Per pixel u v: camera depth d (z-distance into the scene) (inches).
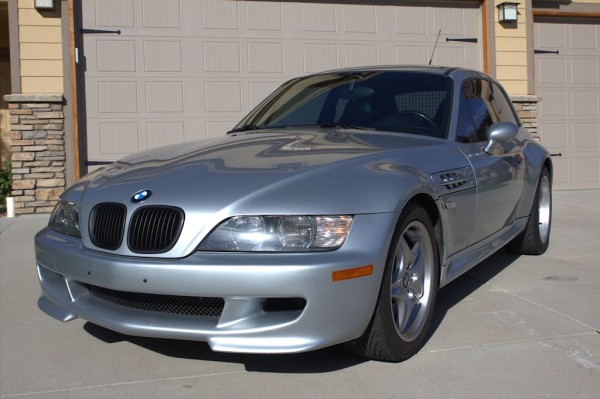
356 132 150.6
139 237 112.7
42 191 311.4
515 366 122.0
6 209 326.6
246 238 106.9
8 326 152.3
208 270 104.6
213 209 108.8
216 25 334.3
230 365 124.9
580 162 411.2
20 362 130.0
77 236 127.3
